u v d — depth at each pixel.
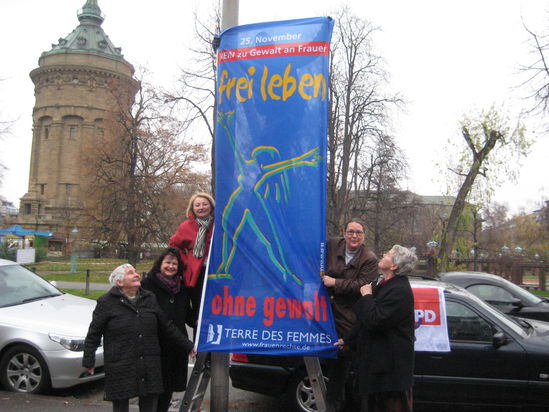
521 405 5.39
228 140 4.07
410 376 3.74
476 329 5.57
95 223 24.94
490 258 24.16
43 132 65.56
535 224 45.41
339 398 4.34
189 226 4.36
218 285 3.98
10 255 34.97
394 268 3.85
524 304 8.82
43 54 66.12
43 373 6.04
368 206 30.14
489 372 5.42
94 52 65.38
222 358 4.09
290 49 4.01
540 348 5.41
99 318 3.88
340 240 4.25
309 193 3.91
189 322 4.57
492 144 19.70
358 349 3.93
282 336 3.86
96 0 71.25
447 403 5.48
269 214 3.94
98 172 24.95
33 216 61.06
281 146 3.96
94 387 6.67
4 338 6.19
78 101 63.97
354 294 3.97
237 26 4.16
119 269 3.99
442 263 19.75
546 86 14.79
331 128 24.45
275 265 3.90
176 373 4.34
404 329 3.77
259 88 4.03
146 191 23.84
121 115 24.52
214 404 4.08
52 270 31.69
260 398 6.55
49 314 6.60
